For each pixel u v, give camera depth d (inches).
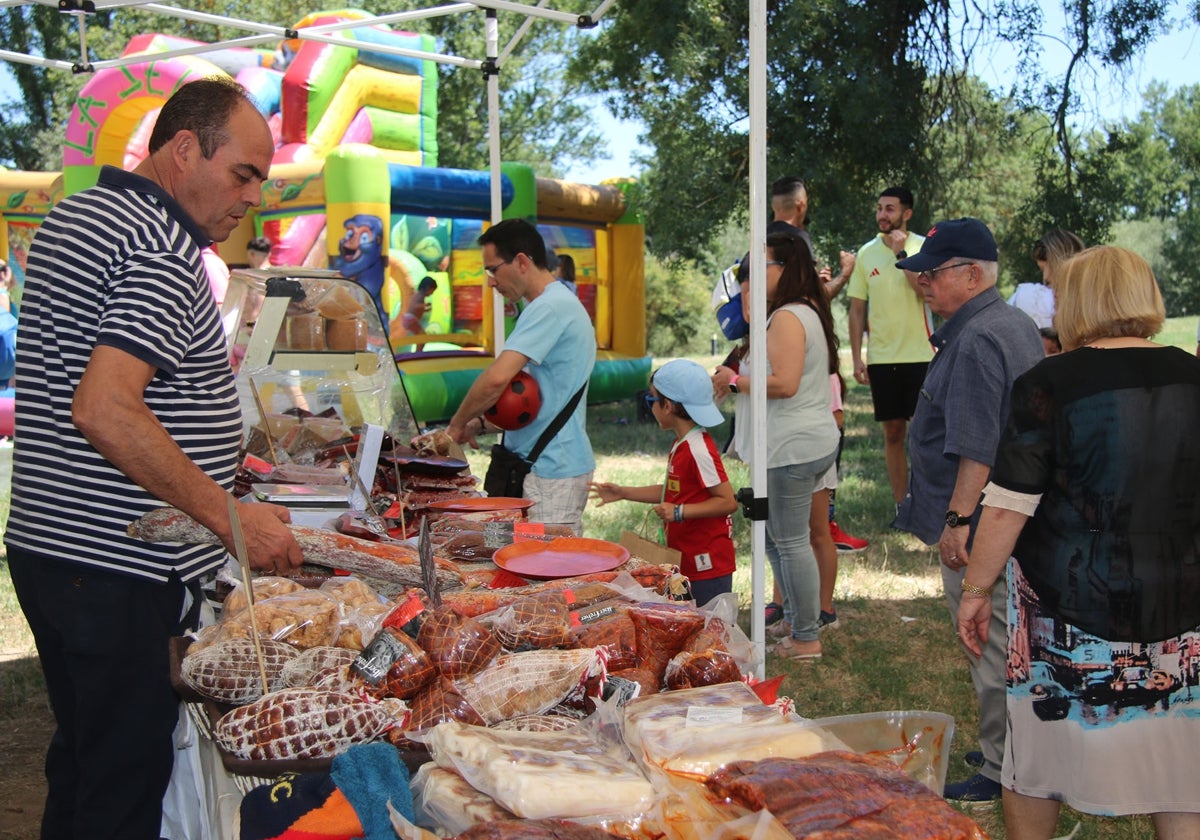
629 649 76.6
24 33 1031.0
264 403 131.0
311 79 485.1
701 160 567.5
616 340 578.2
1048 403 93.8
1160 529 90.7
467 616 79.6
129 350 77.9
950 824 50.9
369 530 101.6
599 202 543.8
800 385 172.1
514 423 154.2
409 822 55.6
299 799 59.7
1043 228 553.3
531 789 54.8
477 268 483.5
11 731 167.2
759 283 130.6
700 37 550.9
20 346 85.6
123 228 81.5
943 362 131.6
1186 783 92.4
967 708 172.7
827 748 59.1
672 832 54.5
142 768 87.2
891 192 251.3
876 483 344.8
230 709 71.6
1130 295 94.4
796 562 183.3
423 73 545.3
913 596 231.6
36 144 1061.8
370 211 405.7
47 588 85.1
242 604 81.0
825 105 522.3
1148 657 91.1
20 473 85.7
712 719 61.2
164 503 85.7
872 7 523.5
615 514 309.0
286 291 135.7
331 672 72.0
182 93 87.1
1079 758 93.1
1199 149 797.9
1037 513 96.0
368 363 140.7
